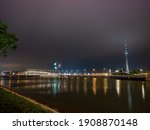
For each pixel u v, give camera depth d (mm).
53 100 50750
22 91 76500
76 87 101250
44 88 93438
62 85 117188
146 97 60281
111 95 65125
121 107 41094
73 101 49344
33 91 77250
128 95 65688
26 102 31188
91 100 51875
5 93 42406
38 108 26781
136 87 104500
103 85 120500
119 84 133000
